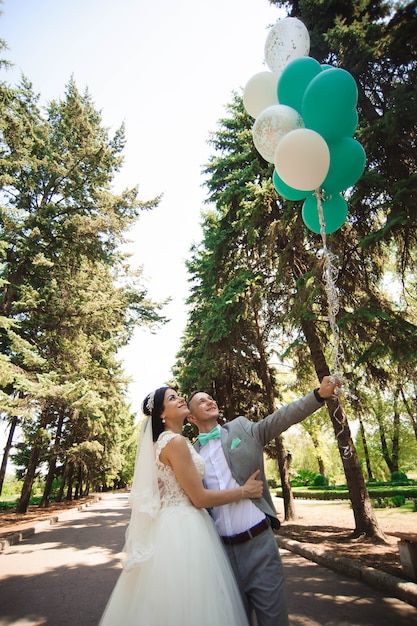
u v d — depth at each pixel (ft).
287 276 27.45
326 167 10.48
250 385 51.90
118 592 7.18
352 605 13.98
